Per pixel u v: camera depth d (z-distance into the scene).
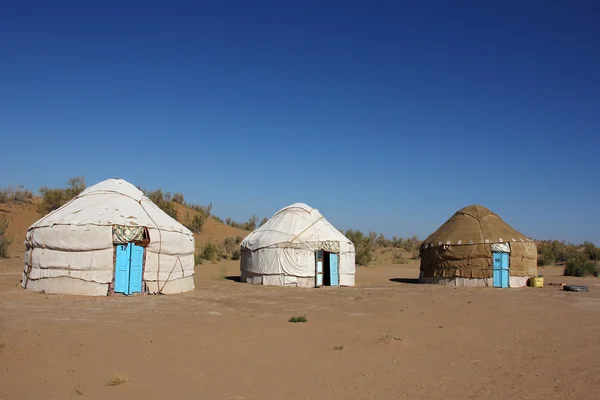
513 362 8.55
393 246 63.94
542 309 14.21
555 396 6.80
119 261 16.47
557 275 31.88
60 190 40.22
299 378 7.43
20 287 17.25
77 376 7.06
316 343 9.61
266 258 22.80
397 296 17.62
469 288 21.33
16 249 32.97
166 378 7.16
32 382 6.73
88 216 16.55
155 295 16.70
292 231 23.03
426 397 6.71
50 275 16.20
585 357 8.88
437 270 24.02
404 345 9.59
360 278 28.19
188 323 10.98
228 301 15.66
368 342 9.77
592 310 14.20
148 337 9.42
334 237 23.33
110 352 8.30
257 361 8.25
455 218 24.91
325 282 23.86
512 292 19.31
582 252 48.31
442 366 8.26
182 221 47.78
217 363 8.03
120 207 17.45
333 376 7.57
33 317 10.91
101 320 10.94
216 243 42.28
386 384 7.24
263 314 12.91
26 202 44.16
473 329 11.30
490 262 22.48
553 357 8.89
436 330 11.14
